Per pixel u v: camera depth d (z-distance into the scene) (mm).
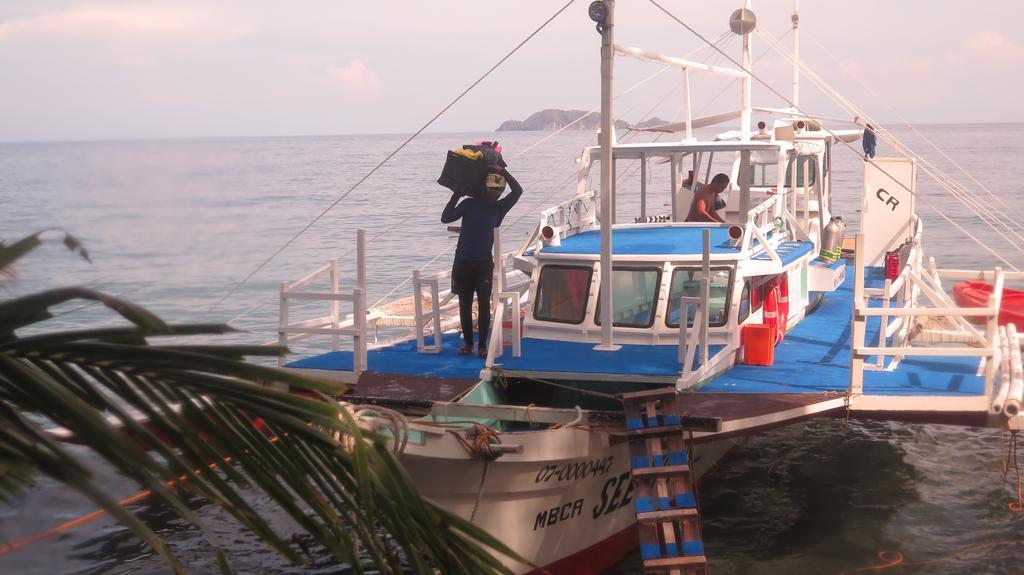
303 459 3055
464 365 9938
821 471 11156
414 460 6305
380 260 29703
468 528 3303
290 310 21328
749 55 13195
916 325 12406
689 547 6793
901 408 8336
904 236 15500
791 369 9617
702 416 7438
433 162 120438
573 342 10094
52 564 8352
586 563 8242
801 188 15672
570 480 7637
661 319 9836
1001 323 14594
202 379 2801
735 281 9719
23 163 109188
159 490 2576
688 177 14883
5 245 2537
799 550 8961
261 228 35438
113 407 2695
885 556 8805
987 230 37750
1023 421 8203
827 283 12781
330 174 88562
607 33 9117
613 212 12836
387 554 3377
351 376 9602
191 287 22625
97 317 19469
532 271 10500
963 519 9648
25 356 2627
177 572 2506
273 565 8766
